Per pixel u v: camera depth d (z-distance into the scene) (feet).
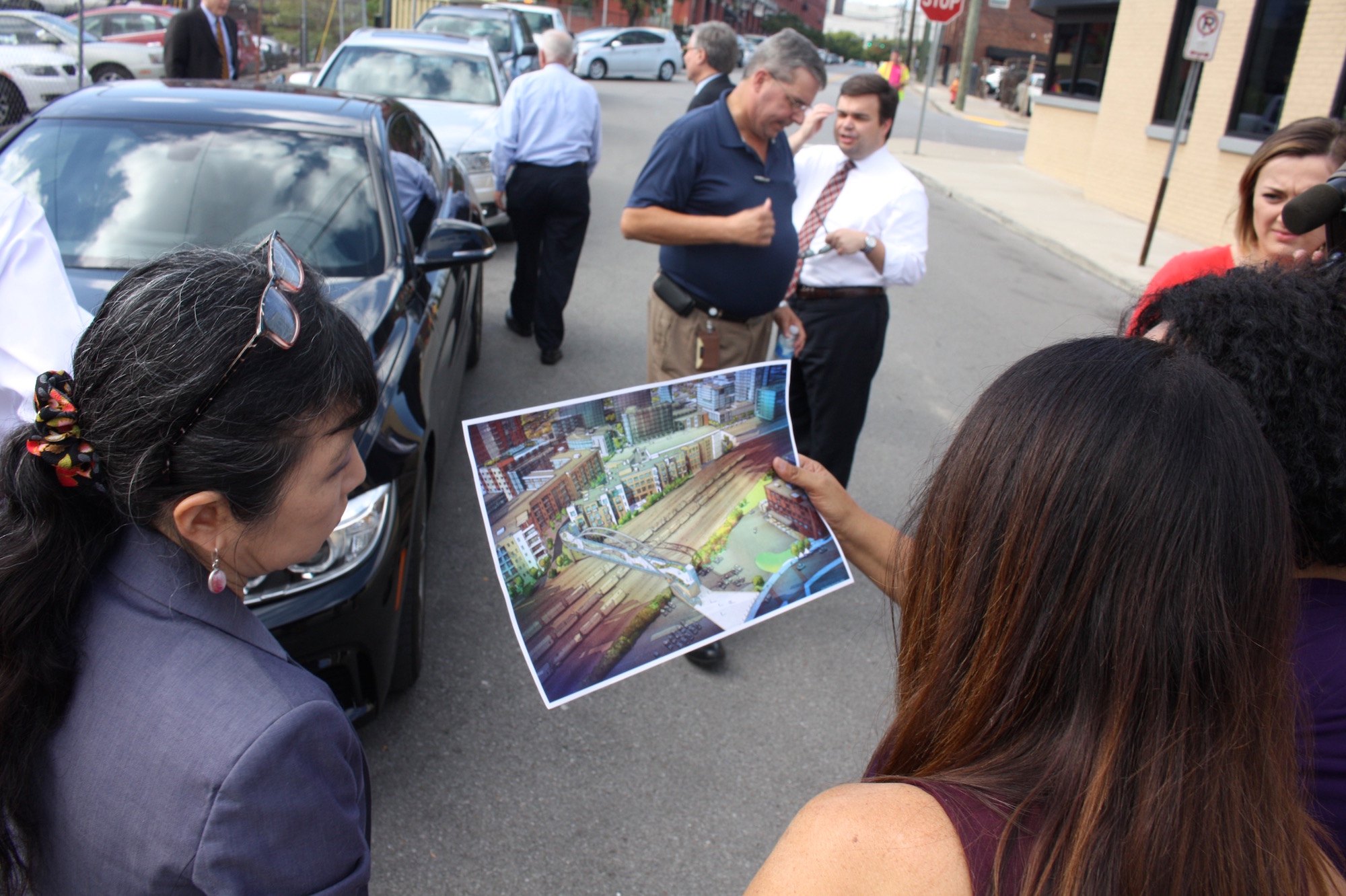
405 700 9.07
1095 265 30.83
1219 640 2.33
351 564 7.42
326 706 2.86
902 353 21.21
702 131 9.12
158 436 2.64
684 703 9.48
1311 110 29.43
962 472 2.77
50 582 2.68
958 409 16.33
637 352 19.01
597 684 4.58
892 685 9.95
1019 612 2.53
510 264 24.61
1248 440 2.48
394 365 9.48
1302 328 3.47
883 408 17.84
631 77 94.99
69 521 2.73
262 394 2.70
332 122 12.34
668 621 4.80
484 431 4.44
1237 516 2.39
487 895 7.13
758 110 8.96
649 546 4.84
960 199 43.11
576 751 8.67
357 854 2.93
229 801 2.59
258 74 39.65
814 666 10.27
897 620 11.24
